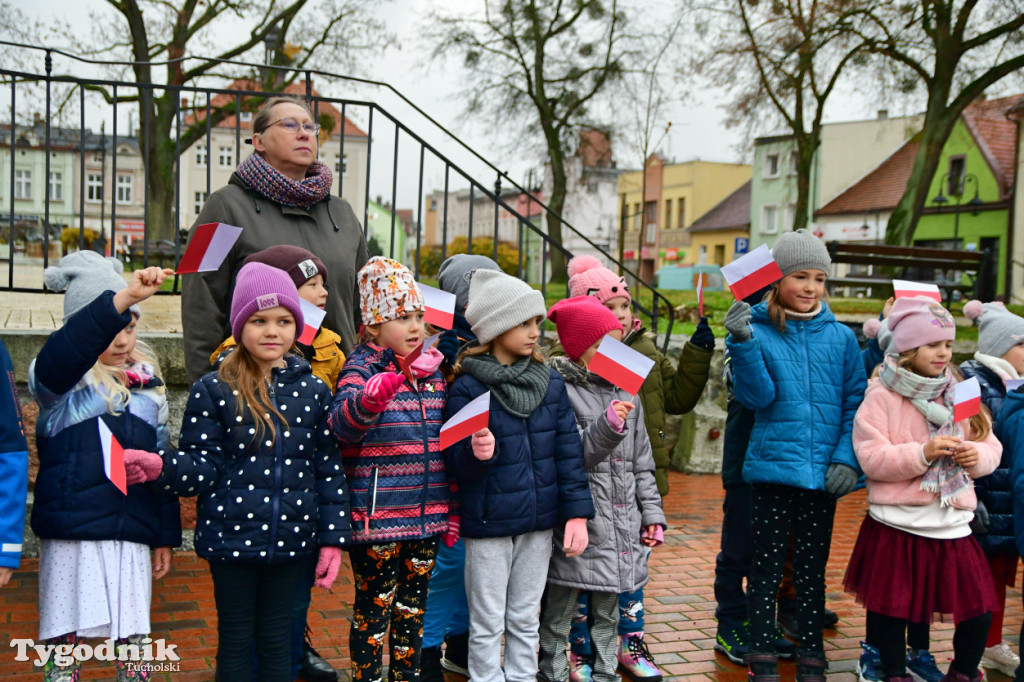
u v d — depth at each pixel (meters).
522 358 3.16
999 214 33.16
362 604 2.94
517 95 28.70
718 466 7.45
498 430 3.04
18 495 2.36
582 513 3.12
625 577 3.26
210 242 2.45
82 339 2.49
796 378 3.46
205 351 3.18
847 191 41.69
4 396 2.37
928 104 20.89
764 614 3.40
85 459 2.63
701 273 3.80
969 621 3.36
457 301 3.62
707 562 5.11
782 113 23.11
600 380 3.46
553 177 29.62
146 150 5.05
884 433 3.36
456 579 3.42
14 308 5.47
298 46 22.05
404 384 2.99
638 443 3.46
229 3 21.05
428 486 2.96
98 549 2.63
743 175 52.31
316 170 3.49
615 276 3.87
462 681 3.48
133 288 2.48
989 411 3.59
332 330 3.45
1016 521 3.29
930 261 9.32
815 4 20.72
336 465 2.79
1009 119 22.47
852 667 3.73
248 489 2.63
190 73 19.05
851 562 3.48
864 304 11.30
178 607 3.97
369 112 5.25
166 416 2.89
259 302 2.62
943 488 3.25
